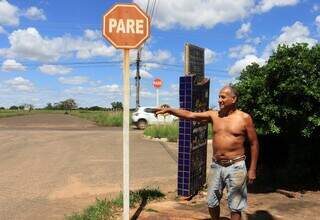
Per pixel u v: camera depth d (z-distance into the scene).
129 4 7.48
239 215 7.02
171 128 25.67
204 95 10.41
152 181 12.42
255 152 7.07
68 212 9.49
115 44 7.47
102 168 14.79
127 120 7.54
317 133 10.48
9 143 22.39
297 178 11.45
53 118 66.12
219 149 7.00
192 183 9.96
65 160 16.59
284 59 10.11
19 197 10.87
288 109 9.96
